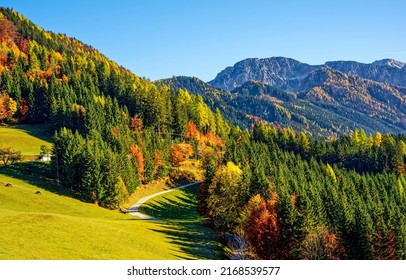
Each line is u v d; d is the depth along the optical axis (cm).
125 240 5419
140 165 12119
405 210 9488
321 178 12425
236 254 6700
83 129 15300
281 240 6800
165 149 14375
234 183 8631
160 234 6681
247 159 14062
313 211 7488
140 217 9019
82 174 9781
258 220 7069
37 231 4519
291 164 14562
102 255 4428
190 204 11631
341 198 9038
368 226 6506
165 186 12850
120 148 12669
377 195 10794
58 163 10381
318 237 6575
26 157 11619
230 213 8262
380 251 6444
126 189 10312
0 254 3478
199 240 7106
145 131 15412
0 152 10381
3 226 4394
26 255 3628
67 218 5416
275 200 8031
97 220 6284
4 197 7275
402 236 6738
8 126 16350
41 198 8050
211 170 9119
